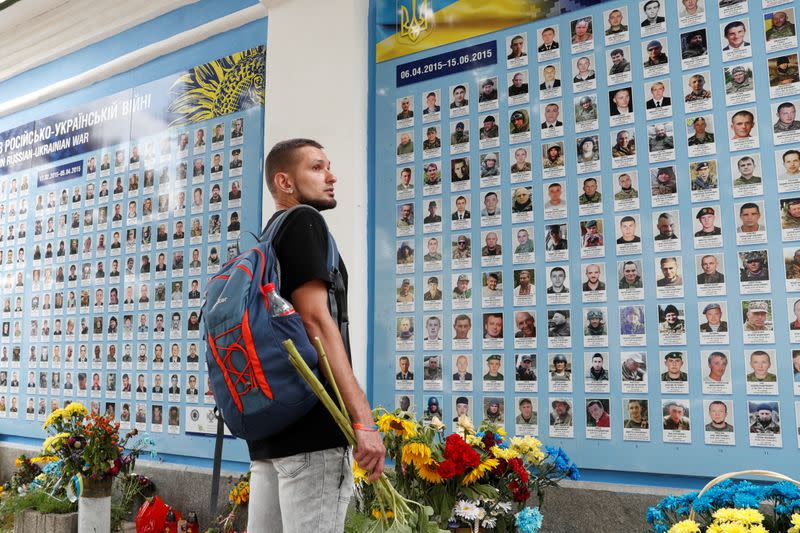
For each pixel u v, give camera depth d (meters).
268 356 1.57
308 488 1.60
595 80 3.35
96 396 5.15
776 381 2.79
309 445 1.61
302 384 1.57
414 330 3.68
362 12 4.12
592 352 3.19
